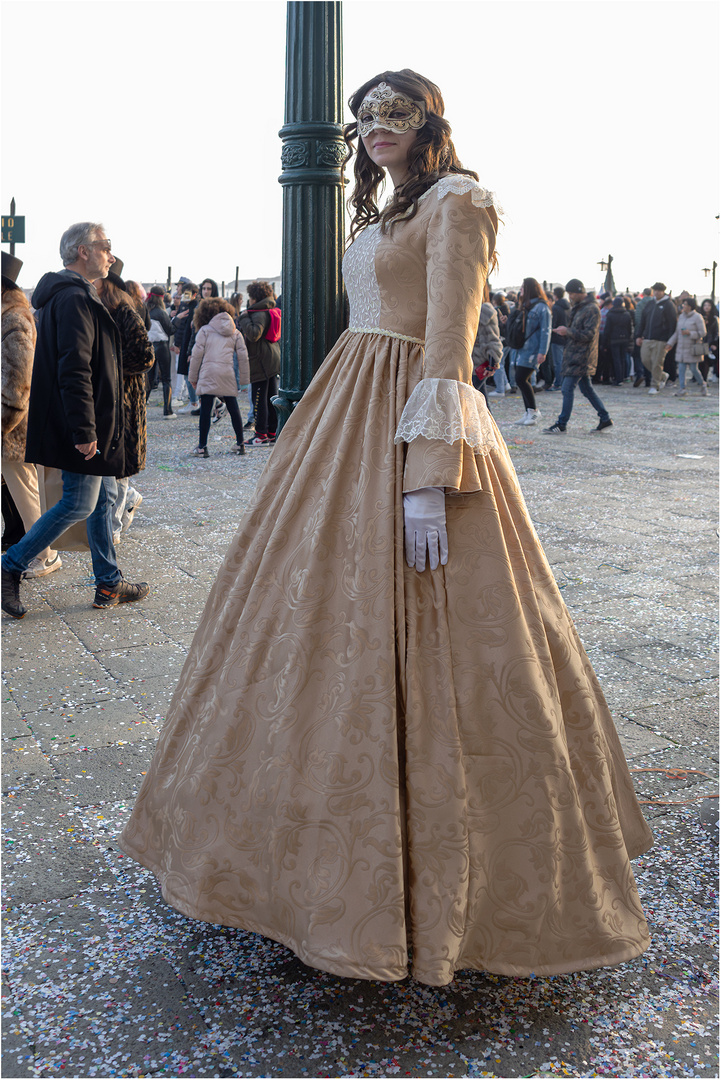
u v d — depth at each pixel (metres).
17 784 2.52
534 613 1.74
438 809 1.60
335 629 1.70
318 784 1.62
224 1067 1.57
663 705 3.07
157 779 1.86
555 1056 1.61
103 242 3.68
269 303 8.64
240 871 1.67
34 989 1.75
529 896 1.64
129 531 5.42
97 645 3.59
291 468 1.90
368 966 1.53
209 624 1.93
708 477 7.27
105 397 3.66
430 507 1.67
